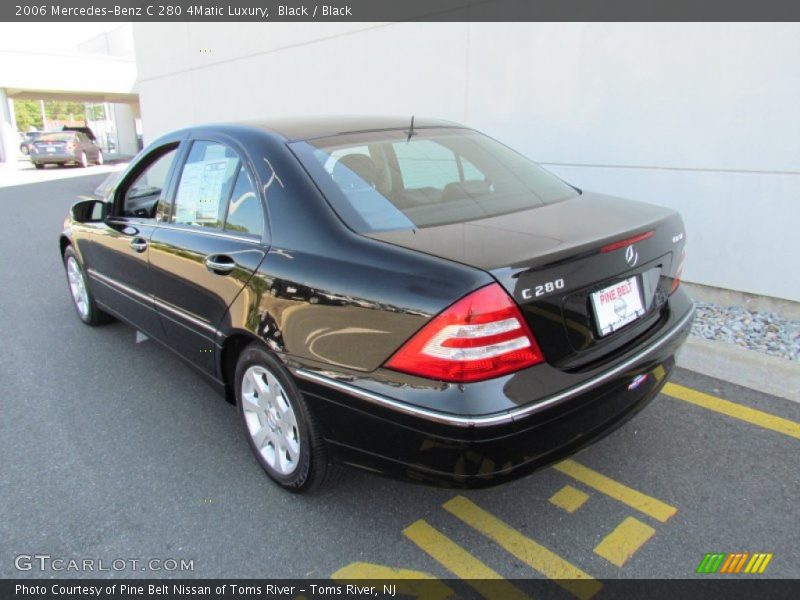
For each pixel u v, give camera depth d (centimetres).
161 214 353
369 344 222
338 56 820
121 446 327
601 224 251
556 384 213
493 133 640
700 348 399
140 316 389
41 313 552
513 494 279
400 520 264
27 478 300
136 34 1318
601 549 244
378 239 235
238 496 283
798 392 357
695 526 254
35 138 2488
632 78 517
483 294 200
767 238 465
